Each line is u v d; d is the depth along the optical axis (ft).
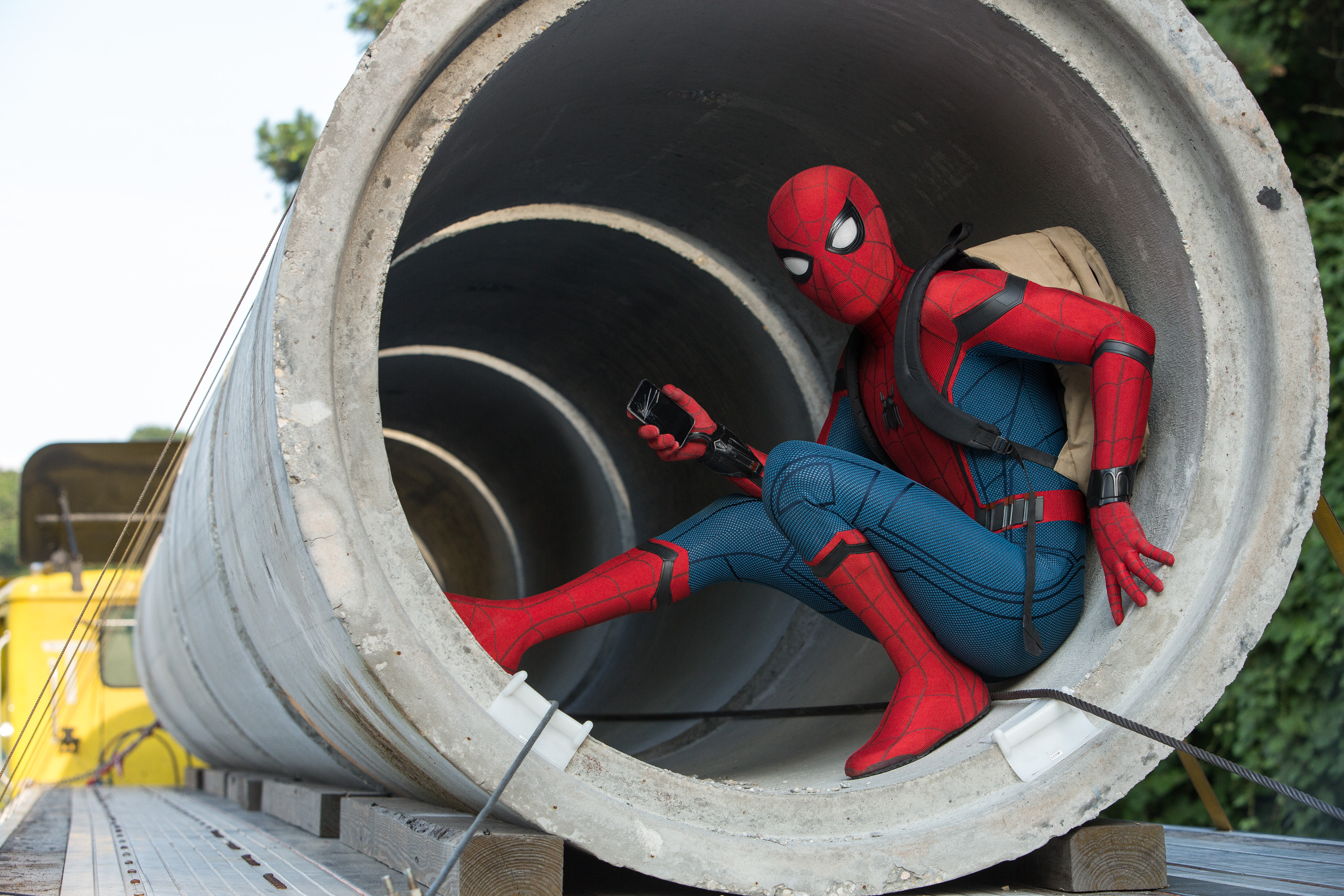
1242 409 7.42
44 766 27.27
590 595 8.59
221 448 8.84
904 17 8.12
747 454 9.52
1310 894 7.16
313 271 5.96
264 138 34.09
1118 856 7.03
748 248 13.79
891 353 8.55
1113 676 7.16
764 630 14.82
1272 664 19.25
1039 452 8.05
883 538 7.86
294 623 7.18
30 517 29.07
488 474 27.40
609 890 6.82
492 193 12.75
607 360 18.72
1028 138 8.50
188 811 16.28
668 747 14.05
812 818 6.70
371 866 8.31
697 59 10.13
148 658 22.02
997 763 7.05
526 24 6.75
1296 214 7.34
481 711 6.05
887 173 10.73
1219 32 21.91
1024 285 7.68
